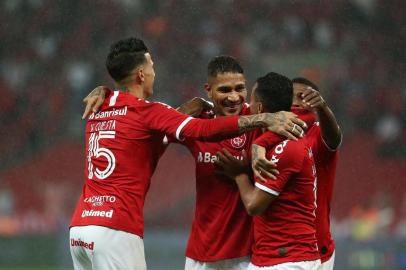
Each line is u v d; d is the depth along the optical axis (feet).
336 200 199.82
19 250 166.30
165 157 206.49
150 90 62.23
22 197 201.98
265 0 249.14
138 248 59.11
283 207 59.31
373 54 246.06
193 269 66.64
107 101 60.95
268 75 60.54
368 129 224.33
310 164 60.08
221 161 61.72
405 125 225.35
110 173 59.00
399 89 236.22
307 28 247.70
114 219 58.13
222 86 62.85
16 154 221.25
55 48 246.47
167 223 199.31
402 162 208.85
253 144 58.75
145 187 59.88
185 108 66.39
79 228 59.11
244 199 59.62
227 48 238.89
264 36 245.04
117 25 246.06
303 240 59.36
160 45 239.30
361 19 251.39
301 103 65.57
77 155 214.48
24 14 252.62
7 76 242.58
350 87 233.35
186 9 245.45
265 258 59.82
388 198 196.85
